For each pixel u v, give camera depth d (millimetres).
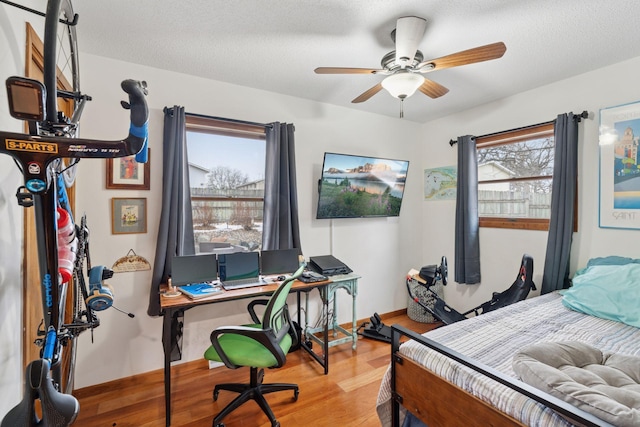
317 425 1843
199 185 2576
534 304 2197
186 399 2107
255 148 2805
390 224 3686
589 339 1609
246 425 1845
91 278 1203
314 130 3121
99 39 1995
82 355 2170
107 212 2242
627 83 2281
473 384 1222
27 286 1232
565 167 2541
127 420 1902
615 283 1993
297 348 2799
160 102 2412
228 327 1760
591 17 1752
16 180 1173
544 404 965
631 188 2268
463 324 1834
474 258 3262
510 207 3057
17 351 1171
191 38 1991
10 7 1133
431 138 3803
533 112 2830
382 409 1600
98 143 845
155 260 2279
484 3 1630
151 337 2379
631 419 812
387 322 3545
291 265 2664
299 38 1991
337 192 3105
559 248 2564
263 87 2779
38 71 1446
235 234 2727
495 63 2330
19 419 652
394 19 1783
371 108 3346
